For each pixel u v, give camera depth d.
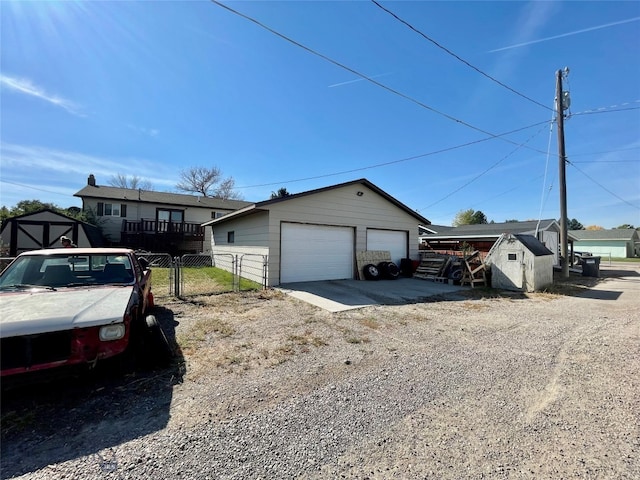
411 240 13.13
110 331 2.83
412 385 3.12
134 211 21.38
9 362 2.48
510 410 2.63
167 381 3.17
